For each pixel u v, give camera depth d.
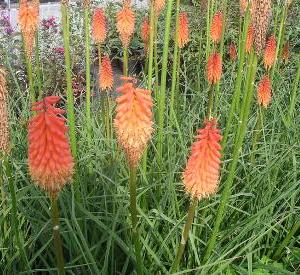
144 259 0.72
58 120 0.43
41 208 0.77
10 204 0.71
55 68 1.37
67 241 0.70
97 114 1.03
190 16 1.61
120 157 0.80
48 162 0.43
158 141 0.77
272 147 0.90
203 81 1.23
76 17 1.47
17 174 0.79
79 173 0.76
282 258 0.81
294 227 0.78
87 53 0.79
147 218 0.68
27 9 0.68
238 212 0.81
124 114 0.45
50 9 1.90
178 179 0.83
